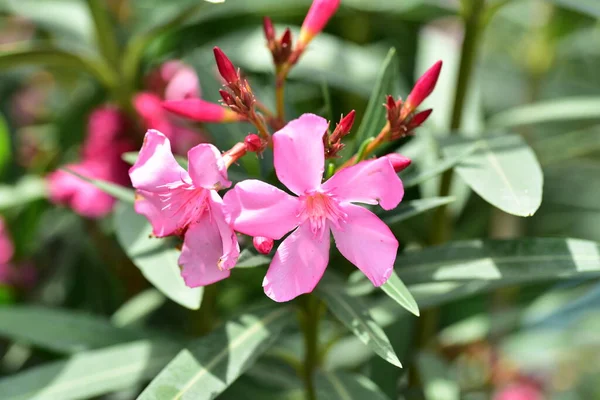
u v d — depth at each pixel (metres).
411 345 0.51
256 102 0.43
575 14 0.56
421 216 0.52
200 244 0.40
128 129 0.54
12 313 0.49
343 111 0.57
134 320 0.54
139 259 0.45
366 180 0.39
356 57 0.55
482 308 0.57
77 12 0.57
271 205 0.39
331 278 0.44
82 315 0.50
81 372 0.45
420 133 0.51
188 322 0.54
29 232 0.57
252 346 0.42
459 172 0.43
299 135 0.39
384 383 0.50
